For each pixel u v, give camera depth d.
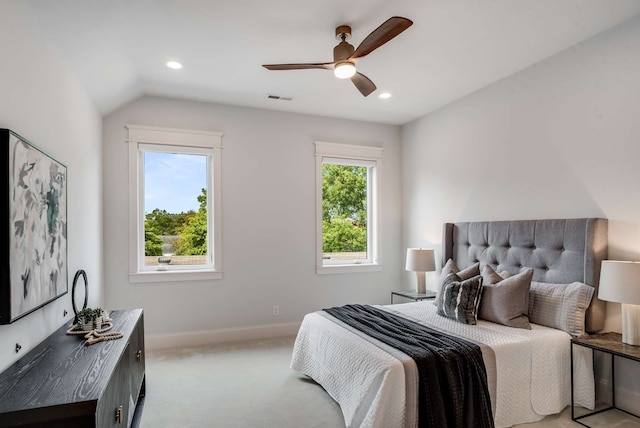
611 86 2.61
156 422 2.38
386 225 4.95
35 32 2.01
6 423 1.23
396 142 5.04
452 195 4.14
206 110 4.09
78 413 1.29
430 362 2.06
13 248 1.65
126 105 3.79
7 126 1.70
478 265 3.28
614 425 2.33
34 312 1.94
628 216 2.51
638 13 2.43
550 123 3.04
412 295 4.12
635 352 2.15
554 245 2.89
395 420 1.97
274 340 4.14
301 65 2.49
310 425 2.36
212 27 2.54
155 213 3.98
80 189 2.85
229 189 4.16
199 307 4.02
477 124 3.79
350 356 2.36
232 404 2.62
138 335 2.52
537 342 2.39
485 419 2.03
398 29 2.03
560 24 2.55
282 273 4.38
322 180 4.69
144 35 2.63
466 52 2.96
